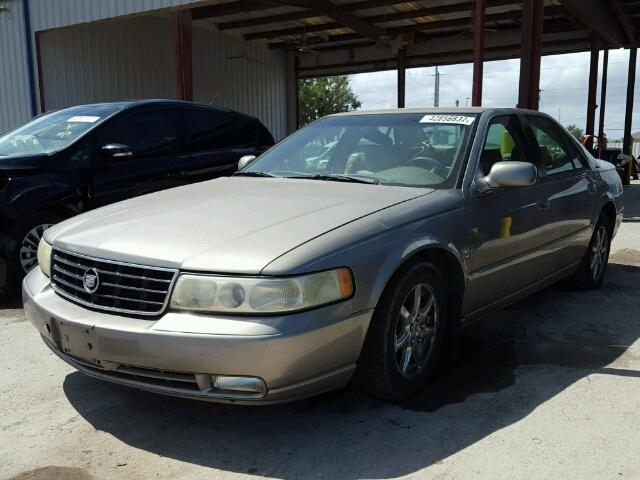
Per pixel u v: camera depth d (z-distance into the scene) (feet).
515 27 54.75
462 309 11.82
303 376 8.75
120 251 9.36
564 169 15.76
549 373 12.05
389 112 14.55
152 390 9.03
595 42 51.62
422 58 63.82
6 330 15.02
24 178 17.48
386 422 10.09
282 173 13.85
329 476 8.55
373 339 9.87
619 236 27.37
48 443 9.58
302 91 185.78
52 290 10.44
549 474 8.50
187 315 8.63
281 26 55.01
